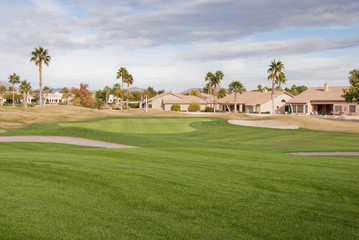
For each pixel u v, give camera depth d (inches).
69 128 936.9
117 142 773.9
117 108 3690.9
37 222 191.6
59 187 264.7
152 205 228.2
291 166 370.9
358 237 183.9
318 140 941.8
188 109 2942.9
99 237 175.5
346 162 404.2
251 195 256.2
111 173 316.2
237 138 1025.5
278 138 1008.9
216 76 3321.9
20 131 923.4
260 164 382.9
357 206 233.6
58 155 435.2
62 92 6023.6
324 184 288.8
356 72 1609.3
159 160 403.2
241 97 3110.2
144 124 1477.6
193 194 255.3
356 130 1229.1
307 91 2672.2
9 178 287.3
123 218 203.2
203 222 200.7
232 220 205.0
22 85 4318.4
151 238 176.4
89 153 462.3
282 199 247.4
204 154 470.6
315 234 186.9
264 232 188.4
